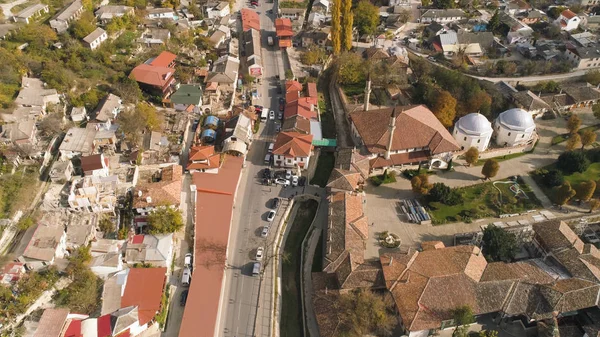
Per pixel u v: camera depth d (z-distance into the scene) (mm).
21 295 74438
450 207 110188
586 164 118938
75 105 118750
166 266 88688
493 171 113500
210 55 159625
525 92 144875
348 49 167250
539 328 82375
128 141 113000
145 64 140750
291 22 185750
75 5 153750
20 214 89000
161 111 131000
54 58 131875
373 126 123875
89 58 136250
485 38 180250
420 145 120312
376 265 90250
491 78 162625
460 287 84500
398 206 110875
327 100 154375
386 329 80688
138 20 161375
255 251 97875
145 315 79125
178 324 83062
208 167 112375
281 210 108312
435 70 156875
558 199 108125
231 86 144500
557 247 93188
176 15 178125
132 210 97625
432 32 186250
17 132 101188
